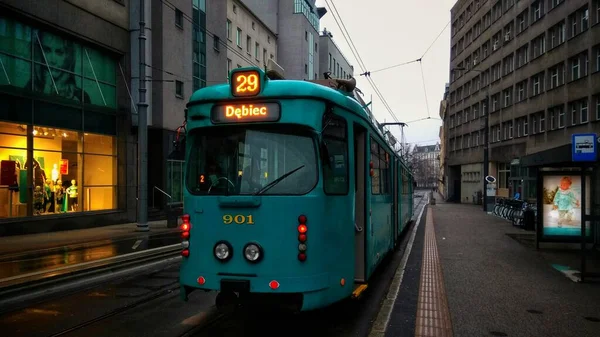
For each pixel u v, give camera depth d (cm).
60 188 1816
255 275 548
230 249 557
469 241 1567
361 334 596
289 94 569
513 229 2003
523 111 3731
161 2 2534
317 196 557
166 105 2573
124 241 1523
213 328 615
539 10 3453
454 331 595
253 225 553
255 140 578
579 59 2866
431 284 878
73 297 787
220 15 3253
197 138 604
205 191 584
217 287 556
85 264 1045
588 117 2762
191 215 583
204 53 3025
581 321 642
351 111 663
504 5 4138
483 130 4716
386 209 988
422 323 627
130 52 2181
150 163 2559
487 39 4562
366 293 839
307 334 594
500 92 4250
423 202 5703
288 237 549
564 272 995
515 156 3888
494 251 1318
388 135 1152
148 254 1235
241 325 629
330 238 582
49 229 1738
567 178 1291
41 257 1160
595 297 778
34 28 1694
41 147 1727
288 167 564
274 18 4894
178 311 697
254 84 579
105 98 2062
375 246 805
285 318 664
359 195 720
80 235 1664
